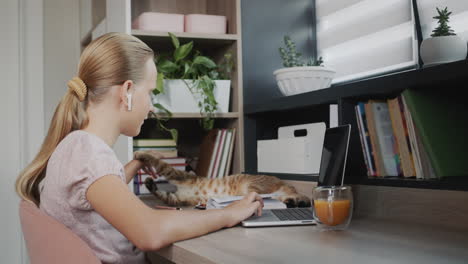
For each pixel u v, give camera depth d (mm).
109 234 1314
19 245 2805
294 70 2057
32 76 2879
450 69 1331
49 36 3025
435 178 1497
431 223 1444
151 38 2244
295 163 2014
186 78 2281
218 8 2527
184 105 2240
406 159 1579
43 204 1296
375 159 1660
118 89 1384
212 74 2314
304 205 1794
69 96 1394
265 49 2375
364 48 2209
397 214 1556
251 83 2340
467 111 1620
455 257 1026
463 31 1750
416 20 1918
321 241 1221
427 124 1504
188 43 2334
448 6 1796
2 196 2791
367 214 1662
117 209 1182
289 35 2439
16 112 2844
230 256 1053
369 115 1669
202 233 1294
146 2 2488
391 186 1562
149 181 2035
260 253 1081
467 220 1342
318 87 2078
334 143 1665
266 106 2150
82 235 1272
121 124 1415
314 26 2494
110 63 1373
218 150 2307
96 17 2641
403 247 1137
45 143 1395
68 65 3068
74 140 1282
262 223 1440
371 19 2166
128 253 1368
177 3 2555
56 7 3047
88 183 1211
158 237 1180
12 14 2852
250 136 2328
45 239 1100
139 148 2236
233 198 1713
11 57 2846
